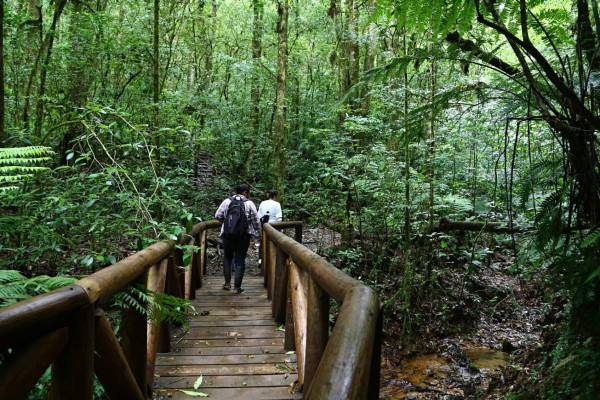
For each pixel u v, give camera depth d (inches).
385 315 230.8
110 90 292.0
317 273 83.2
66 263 172.9
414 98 213.5
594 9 66.4
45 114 260.4
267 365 129.5
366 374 35.4
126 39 288.2
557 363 104.0
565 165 72.3
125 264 84.7
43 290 89.9
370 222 257.1
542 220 79.9
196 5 495.2
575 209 76.9
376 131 250.5
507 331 229.8
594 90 71.8
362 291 56.0
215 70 530.6
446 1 69.6
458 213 217.0
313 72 542.9
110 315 125.7
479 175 235.1
